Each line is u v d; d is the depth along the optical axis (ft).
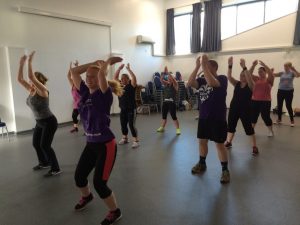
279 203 8.22
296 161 12.10
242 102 12.90
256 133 17.72
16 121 19.13
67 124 22.56
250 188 9.32
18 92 19.12
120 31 28.53
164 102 18.12
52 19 21.79
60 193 9.21
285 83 19.57
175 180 10.13
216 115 9.70
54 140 16.62
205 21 30.81
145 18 31.71
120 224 7.16
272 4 26.63
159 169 11.33
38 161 12.59
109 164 6.63
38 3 20.75
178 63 34.35
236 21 29.17
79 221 7.39
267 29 27.14
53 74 22.12
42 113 10.29
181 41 34.09
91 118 6.50
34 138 11.24
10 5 19.01
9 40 19.10
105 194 6.79
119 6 28.19
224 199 8.52
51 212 7.91
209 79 9.29
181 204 8.25
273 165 11.60
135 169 11.35
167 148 14.46
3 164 12.29
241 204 8.18
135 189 9.38
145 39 30.86
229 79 13.05
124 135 15.39
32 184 10.00
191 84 9.93
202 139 10.51
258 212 7.70
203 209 7.92
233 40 29.53
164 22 34.63
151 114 27.22
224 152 9.86
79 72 6.82
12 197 8.95
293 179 10.08
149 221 7.30
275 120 22.26
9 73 18.63
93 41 25.57
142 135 17.58
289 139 15.99
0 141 16.81
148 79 33.01
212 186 9.53
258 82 15.87
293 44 25.54
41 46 21.13
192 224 7.14
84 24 24.52
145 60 32.27
